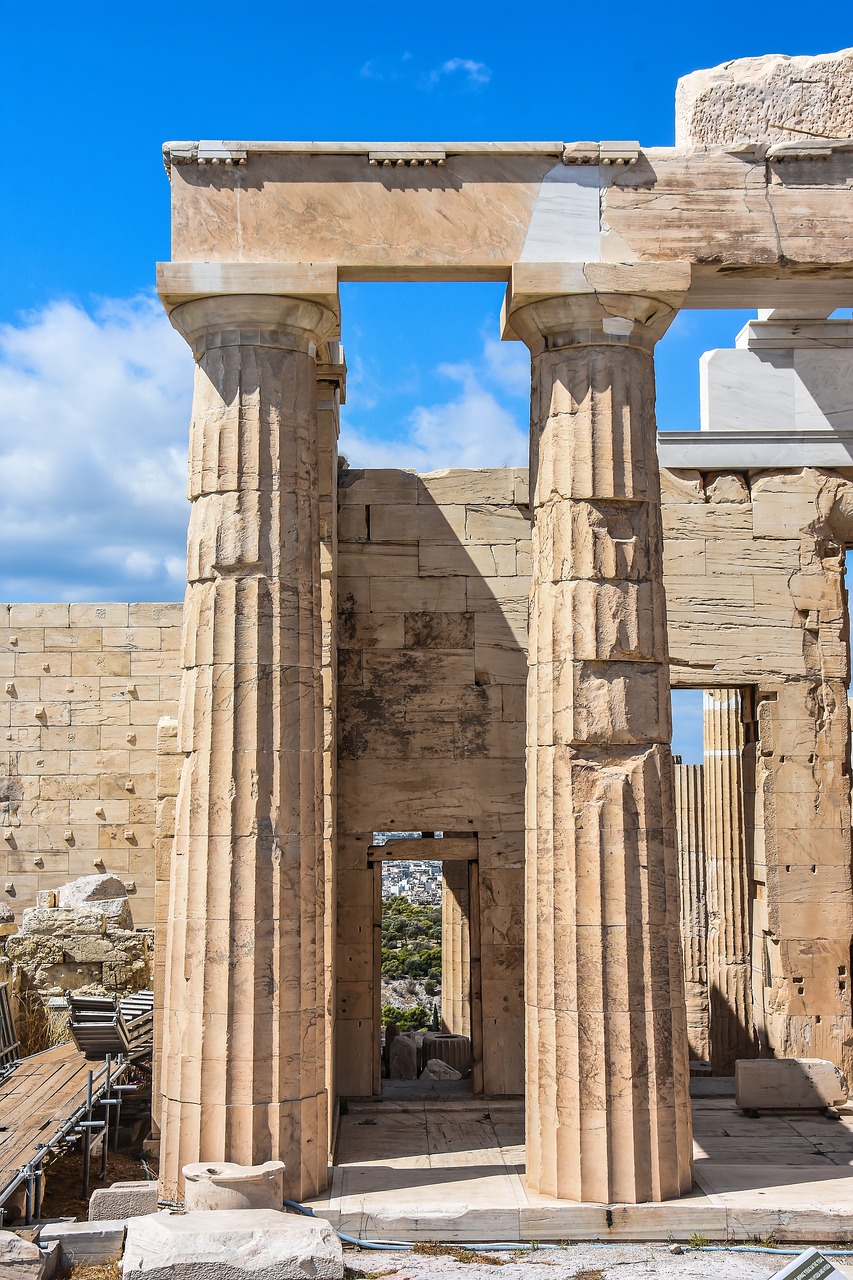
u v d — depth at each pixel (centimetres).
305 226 1382
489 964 1870
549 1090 1321
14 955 2292
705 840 2281
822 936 1939
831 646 1998
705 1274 1155
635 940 1325
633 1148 1290
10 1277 1136
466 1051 2286
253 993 1296
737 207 1412
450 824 1900
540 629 1389
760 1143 1552
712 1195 1315
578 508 1367
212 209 1379
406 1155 1494
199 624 1362
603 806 1332
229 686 1338
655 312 1412
